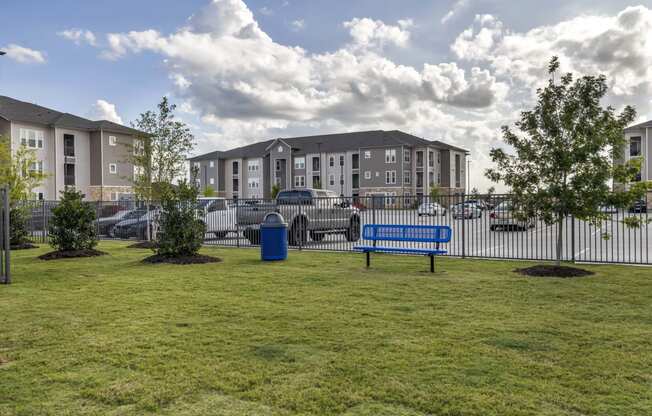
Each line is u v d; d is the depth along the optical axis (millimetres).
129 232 20125
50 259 13289
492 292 8031
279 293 8070
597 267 10992
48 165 51906
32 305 7293
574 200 9680
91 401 3850
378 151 74812
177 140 18844
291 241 16406
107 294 8125
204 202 18500
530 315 6430
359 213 17781
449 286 8602
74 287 8828
